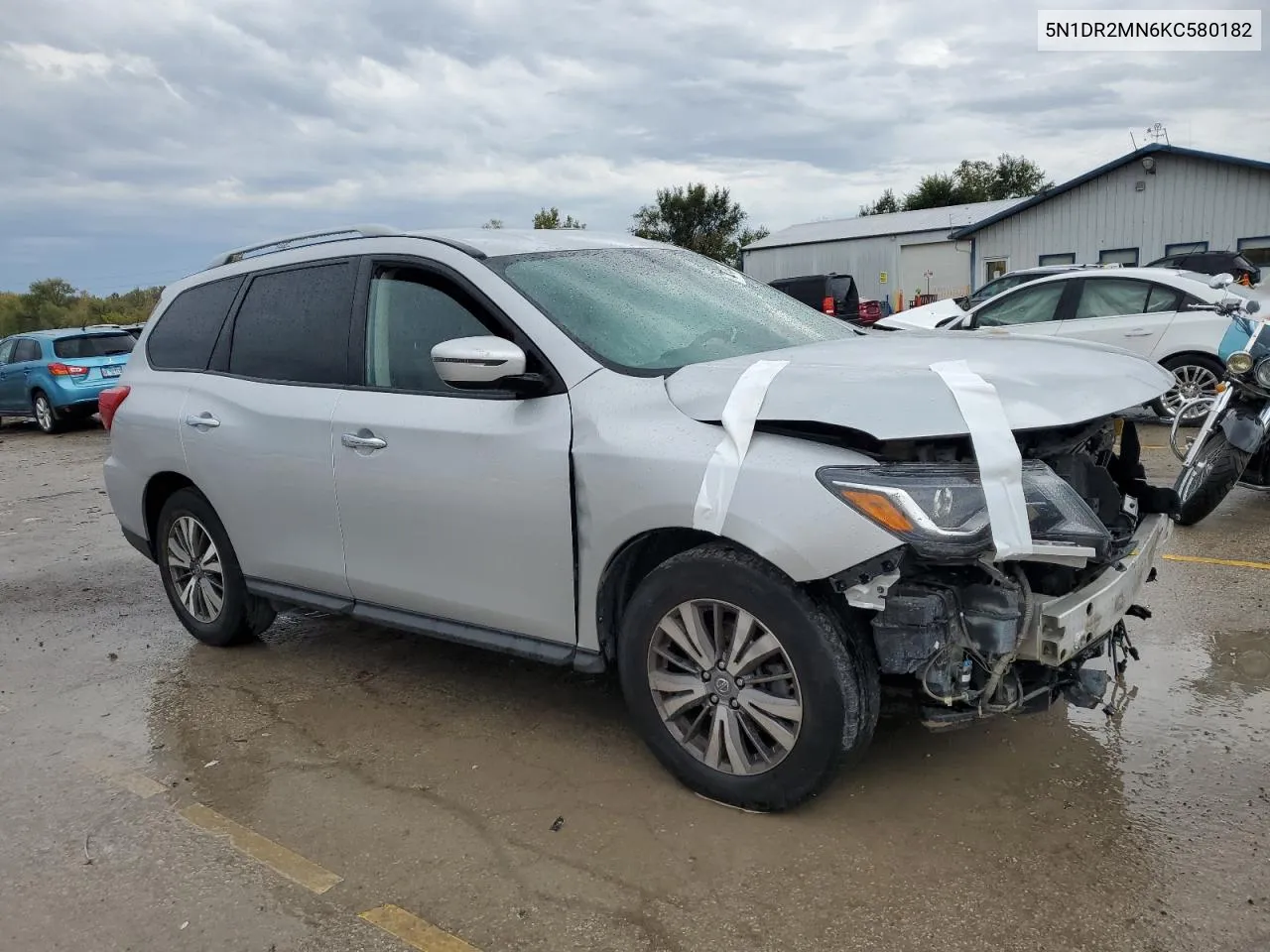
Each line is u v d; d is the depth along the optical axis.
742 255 40.81
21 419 20.48
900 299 37.41
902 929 2.60
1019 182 67.12
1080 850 2.91
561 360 3.39
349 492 3.98
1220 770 3.33
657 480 3.04
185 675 4.79
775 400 2.93
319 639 5.18
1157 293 10.28
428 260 3.85
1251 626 4.59
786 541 2.80
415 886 2.93
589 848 3.06
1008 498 2.65
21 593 6.58
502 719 4.03
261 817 3.38
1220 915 2.59
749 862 2.93
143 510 5.18
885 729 3.72
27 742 4.13
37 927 2.84
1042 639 2.81
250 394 4.44
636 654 3.28
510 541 3.49
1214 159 27.00
